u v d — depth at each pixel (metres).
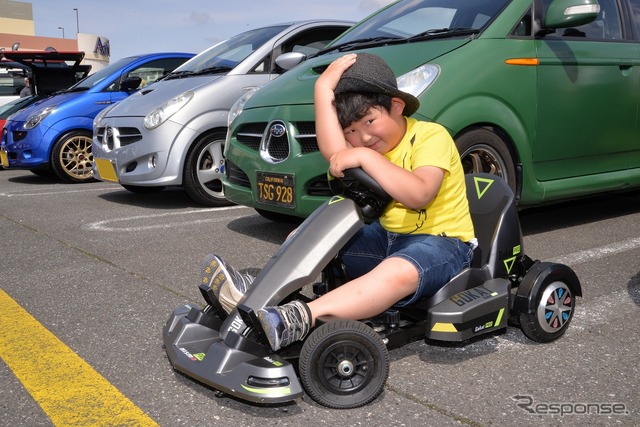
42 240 4.37
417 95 3.46
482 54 3.69
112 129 5.80
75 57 9.91
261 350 1.98
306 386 1.91
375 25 4.49
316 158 3.59
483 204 2.53
